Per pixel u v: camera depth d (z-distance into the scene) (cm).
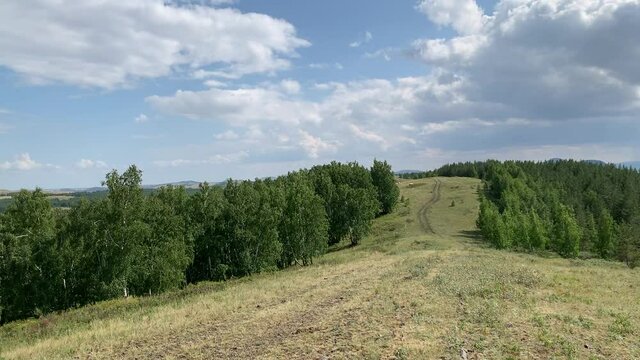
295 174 10038
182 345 1698
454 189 14225
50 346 1903
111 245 4881
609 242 7925
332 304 2220
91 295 4844
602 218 8056
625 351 1284
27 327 3070
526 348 1292
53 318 3291
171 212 5678
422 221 9856
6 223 4834
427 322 1614
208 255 6481
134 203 5000
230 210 6397
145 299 3762
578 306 1909
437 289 2250
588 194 13338
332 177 11050
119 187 4966
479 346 1302
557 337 1388
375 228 9812
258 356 1446
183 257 5462
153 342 1795
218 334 1833
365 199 8681
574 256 7100
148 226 5172
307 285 3038
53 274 4822
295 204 6581
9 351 1988
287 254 6869
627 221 11906
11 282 4694
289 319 1981
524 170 16812
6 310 4691
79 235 4912
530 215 8012
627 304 2050
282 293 2786
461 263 3322
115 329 2112
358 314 1878
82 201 4981
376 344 1385
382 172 11494
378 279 2908
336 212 8700
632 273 3541
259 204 6512
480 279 2484
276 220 6412
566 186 14488
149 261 5222
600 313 1773
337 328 1677
